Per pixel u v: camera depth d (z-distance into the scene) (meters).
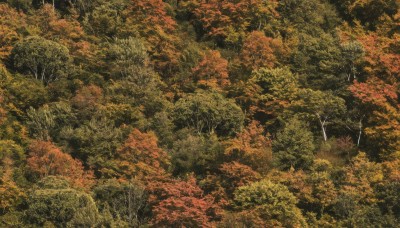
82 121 106.25
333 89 116.00
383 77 114.31
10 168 95.56
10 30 121.75
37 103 110.56
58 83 112.56
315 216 89.38
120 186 90.88
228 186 93.00
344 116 108.81
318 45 123.50
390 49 119.62
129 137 98.81
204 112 105.94
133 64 116.88
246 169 91.69
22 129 103.19
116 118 106.62
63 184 90.25
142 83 113.12
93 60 119.19
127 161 96.50
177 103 109.06
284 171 97.88
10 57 118.38
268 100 112.31
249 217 82.75
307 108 107.06
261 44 120.56
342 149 104.25
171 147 103.88
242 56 121.75
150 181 93.31
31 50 115.31
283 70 115.62
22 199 91.81
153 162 96.81
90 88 109.56
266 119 113.06
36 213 85.75
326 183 90.56
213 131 105.81
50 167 95.12
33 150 96.31
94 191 91.31
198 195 89.81
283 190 88.56
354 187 90.69
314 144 106.50
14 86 109.62
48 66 115.69
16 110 107.50
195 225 85.12
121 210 89.38
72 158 99.75
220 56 124.69
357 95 105.94
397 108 106.50
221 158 97.31
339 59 118.62
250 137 99.44
